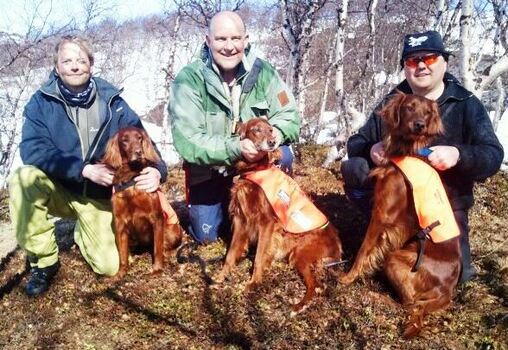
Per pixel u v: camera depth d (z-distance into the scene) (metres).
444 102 3.75
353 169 4.05
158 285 3.84
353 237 4.46
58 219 5.39
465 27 5.06
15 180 3.75
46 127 3.95
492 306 3.47
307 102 13.00
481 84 5.25
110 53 16.62
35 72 12.11
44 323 3.49
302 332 3.26
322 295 3.61
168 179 6.31
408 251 3.45
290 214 3.88
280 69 11.18
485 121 3.63
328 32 11.99
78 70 3.79
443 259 3.32
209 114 4.16
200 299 3.64
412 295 3.37
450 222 3.37
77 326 3.43
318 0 7.18
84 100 3.96
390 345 3.12
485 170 3.49
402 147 3.57
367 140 4.10
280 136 4.09
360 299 3.53
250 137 3.81
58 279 4.00
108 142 3.86
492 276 3.81
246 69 4.15
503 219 4.92
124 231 3.97
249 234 3.97
